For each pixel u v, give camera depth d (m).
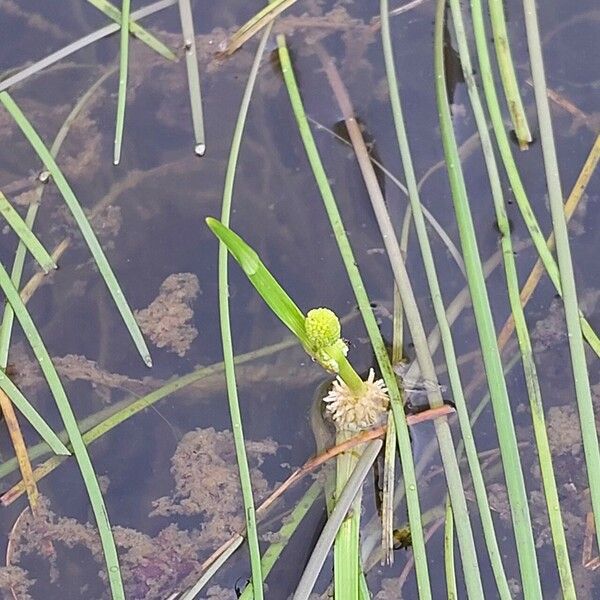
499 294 0.51
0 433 0.51
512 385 0.50
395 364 0.50
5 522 0.50
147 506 0.50
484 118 0.52
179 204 0.53
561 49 0.54
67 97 0.55
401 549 0.49
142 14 0.56
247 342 0.51
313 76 0.55
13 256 0.53
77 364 0.51
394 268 0.51
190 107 0.55
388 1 0.56
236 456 0.50
